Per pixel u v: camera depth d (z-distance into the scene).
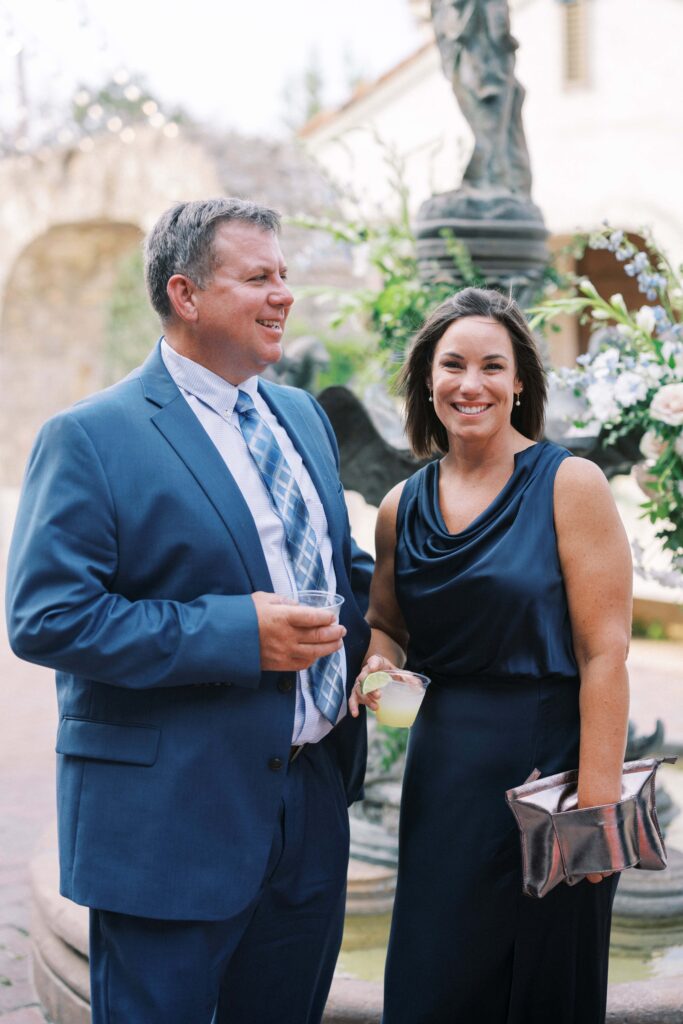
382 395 3.60
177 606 2.12
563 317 9.80
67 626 2.04
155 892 2.12
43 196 13.62
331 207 4.23
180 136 11.64
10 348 15.46
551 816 2.10
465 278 3.55
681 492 3.06
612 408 2.98
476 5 3.60
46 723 6.37
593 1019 2.33
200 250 2.18
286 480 2.31
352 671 2.43
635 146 9.91
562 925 2.27
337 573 2.40
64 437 2.12
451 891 2.29
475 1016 2.35
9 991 3.46
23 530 2.12
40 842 3.94
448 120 10.66
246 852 2.19
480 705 2.28
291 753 2.32
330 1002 2.92
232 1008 2.41
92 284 15.51
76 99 6.39
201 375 2.27
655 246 3.33
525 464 2.27
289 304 2.26
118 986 2.20
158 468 2.16
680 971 3.28
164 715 2.17
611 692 2.17
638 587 8.38
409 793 2.38
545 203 10.38
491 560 2.20
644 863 2.21
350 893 3.63
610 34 9.92
